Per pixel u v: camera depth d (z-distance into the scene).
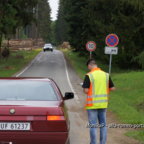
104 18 38.81
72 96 7.63
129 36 33.91
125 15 33.91
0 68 38.62
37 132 5.46
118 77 27.22
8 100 5.95
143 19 32.72
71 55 73.50
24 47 86.44
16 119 5.44
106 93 7.09
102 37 39.66
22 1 47.62
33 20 50.41
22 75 31.31
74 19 50.38
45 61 54.31
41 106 5.66
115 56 37.28
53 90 6.61
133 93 20.23
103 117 7.14
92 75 7.03
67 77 30.62
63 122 5.60
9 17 43.09
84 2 48.19
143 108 16.16
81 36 51.72
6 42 85.75
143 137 8.27
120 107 13.75
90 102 6.96
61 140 5.55
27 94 6.26
